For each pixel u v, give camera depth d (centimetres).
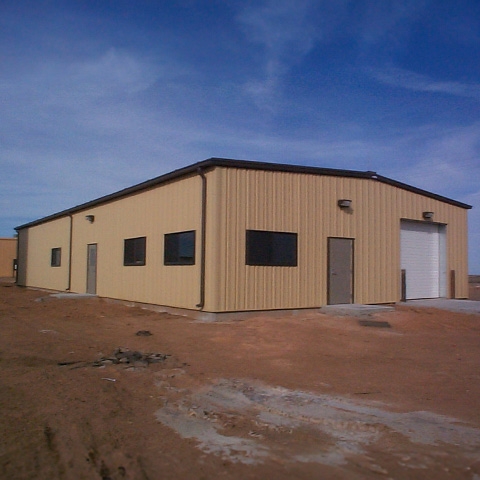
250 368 900
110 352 1016
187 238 1540
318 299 1575
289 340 1144
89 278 2291
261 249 1473
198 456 521
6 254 4603
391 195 1797
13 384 757
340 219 1641
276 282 1494
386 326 1350
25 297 2406
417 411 667
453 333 1295
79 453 521
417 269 1916
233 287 1421
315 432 593
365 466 497
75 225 2500
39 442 545
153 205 1752
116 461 505
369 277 1706
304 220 1559
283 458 517
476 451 533
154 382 800
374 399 721
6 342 1088
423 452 530
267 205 1488
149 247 1769
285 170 1521
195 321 1422
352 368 905
